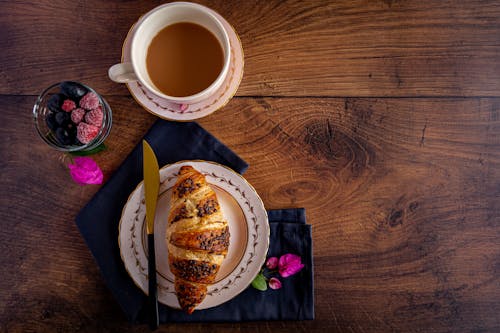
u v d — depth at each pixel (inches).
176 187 21.5
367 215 24.0
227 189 22.4
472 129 23.9
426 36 24.0
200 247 20.7
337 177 24.0
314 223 23.9
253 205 22.4
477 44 24.0
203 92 20.3
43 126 22.9
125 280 23.1
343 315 23.8
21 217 23.6
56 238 23.7
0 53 23.6
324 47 23.8
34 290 23.6
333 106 23.9
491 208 24.0
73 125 21.3
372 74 24.0
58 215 23.7
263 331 23.7
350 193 24.0
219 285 22.3
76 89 21.2
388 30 23.9
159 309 23.0
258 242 22.4
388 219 24.0
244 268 22.4
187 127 23.1
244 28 23.6
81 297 23.6
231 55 22.0
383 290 23.9
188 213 20.9
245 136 23.8
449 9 24.0
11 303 23.5
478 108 24.0
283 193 23.9
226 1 23.5
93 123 21.3
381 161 24.1
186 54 21.5
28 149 23.6
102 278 23.7
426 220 24.0
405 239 24.0
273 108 23.8
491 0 24.0
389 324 23.8
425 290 23.9
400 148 24.1
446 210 24.1
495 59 24.1
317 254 23.9
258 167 23.8
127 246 22.3
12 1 23.7
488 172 23.9
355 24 23.8
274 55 23.7
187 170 21.6
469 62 24.0
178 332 23.6
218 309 23.2
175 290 21.7
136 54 20.6
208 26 21.2
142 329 23.6
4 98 23.6
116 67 20.7
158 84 21.6
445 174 24.1
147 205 22.1
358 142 24.0
